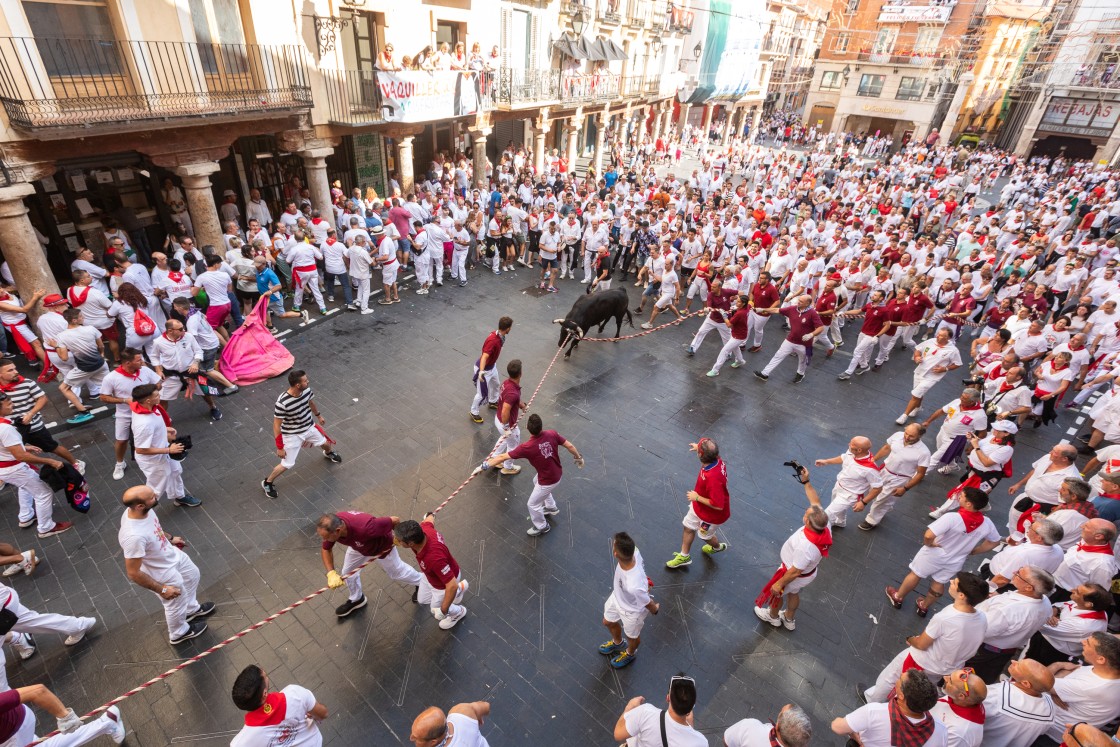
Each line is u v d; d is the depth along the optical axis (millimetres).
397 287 12922
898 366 11430
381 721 4676
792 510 7359
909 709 3414
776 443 8703
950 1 40062
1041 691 3766
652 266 12625
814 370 11062
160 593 4742
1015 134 44375
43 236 11148
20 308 8500
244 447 7789
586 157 31141
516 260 15867
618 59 25484
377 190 17625
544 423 8766
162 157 10031
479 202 15406
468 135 21656
